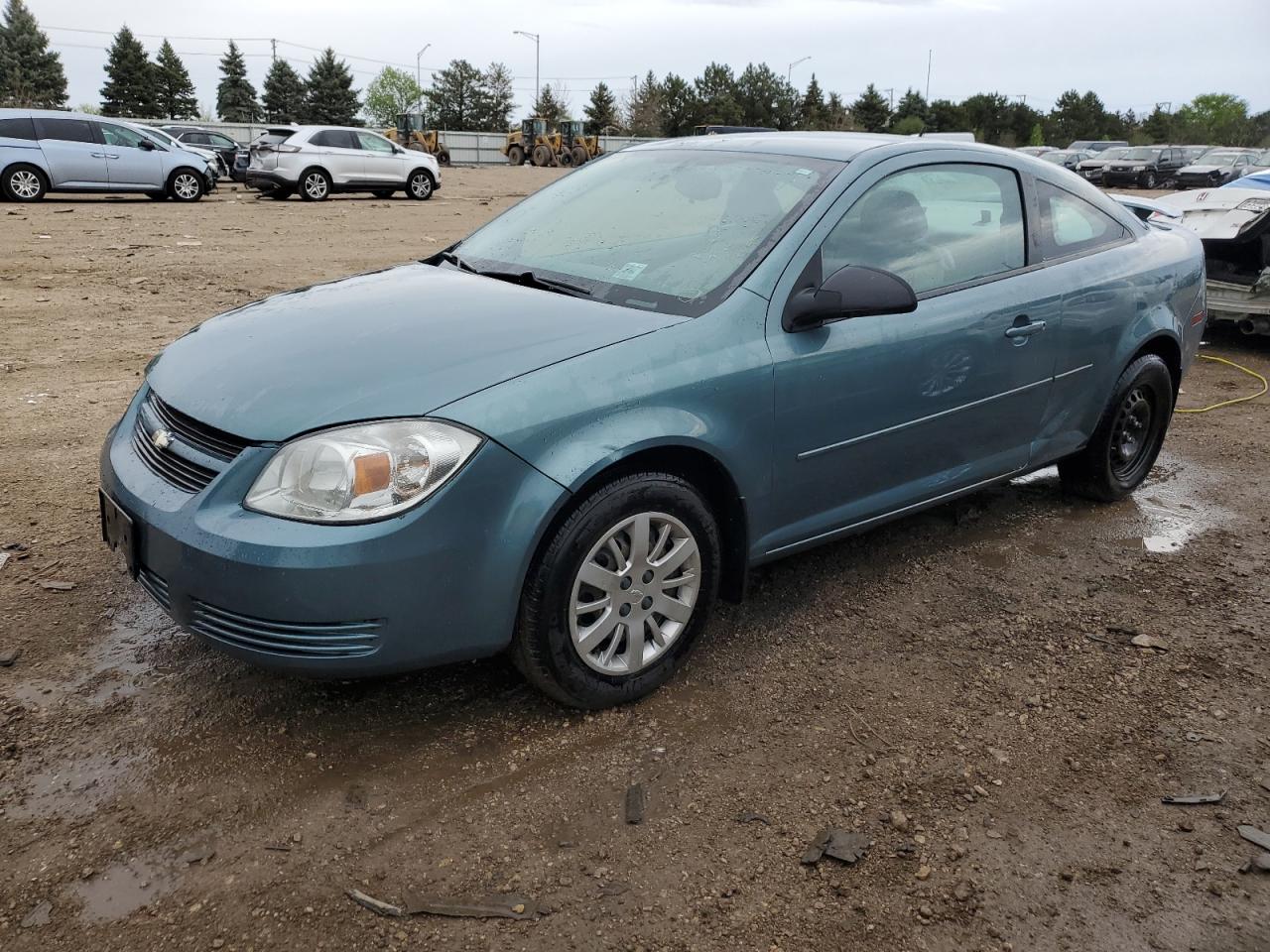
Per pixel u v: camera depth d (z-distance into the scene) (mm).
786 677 3254
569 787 2676
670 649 3098
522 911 2254
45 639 3283
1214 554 4328
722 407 3000
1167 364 4914
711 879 2375
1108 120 114438
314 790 2623
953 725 3023
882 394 3453
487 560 2617
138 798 2566
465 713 2986
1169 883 2416
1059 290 4090
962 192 3867
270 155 20359
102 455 3107
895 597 3834
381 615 2521
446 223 16672
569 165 46875
